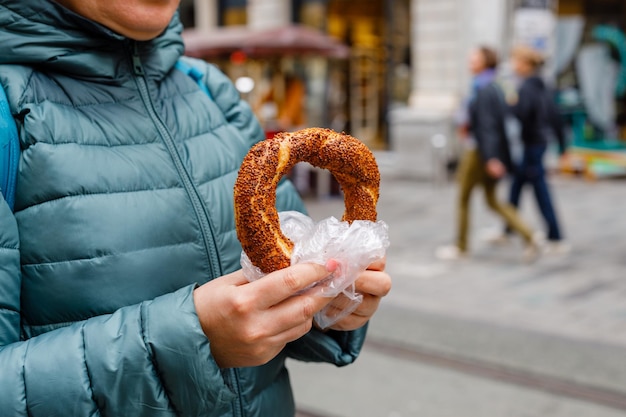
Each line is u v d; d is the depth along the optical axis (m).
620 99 11.61
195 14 15.20
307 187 10.38
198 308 1.05
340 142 1.18
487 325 4.78
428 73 11.90
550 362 4.13
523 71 6.75
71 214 1.17
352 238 1.07
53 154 1.18
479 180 6.53
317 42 10.47
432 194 10.55
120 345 1.05
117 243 1.19
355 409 3.69
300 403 3.78
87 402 1.03
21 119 1.19
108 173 1.22
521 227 6.52
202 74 1.57
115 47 1.31
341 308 1.18
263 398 1.36
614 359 4.13
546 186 6.79
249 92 10.15
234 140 1.49
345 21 13.12
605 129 11.75
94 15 1.25
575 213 8.66
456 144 11.77
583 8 11.48
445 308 5.19
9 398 1.01
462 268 6.36
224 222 1.35
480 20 11.27
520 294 5.51
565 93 11.77
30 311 1.16
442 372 4.08
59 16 1.23
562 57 11.70
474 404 3.70
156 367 1.05
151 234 1.23
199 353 1.03
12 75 1.21
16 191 1.17
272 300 1.01
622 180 11.09
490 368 4.09
